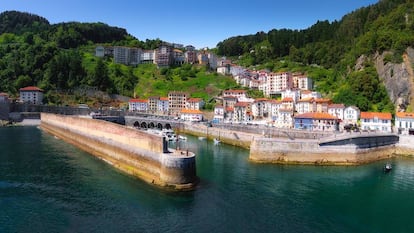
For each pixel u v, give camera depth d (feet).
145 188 168.45
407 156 269.85
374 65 466.70
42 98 599.16
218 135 360.48
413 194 171.53
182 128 436.35
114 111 566.36
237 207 145.79
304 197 162.50
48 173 195.93
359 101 418.51
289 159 234.79
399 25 489.26
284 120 426.51
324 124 356.59
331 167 227.81
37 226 123.95
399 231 127.85
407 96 399.65
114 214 135.33
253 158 239.91
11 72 645.51
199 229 123.24
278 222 131.75
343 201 159.02
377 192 173.99
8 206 142.72
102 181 180.24
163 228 123.44
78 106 597.11
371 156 251.80
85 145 285.64
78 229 121.80
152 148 189.98
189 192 163.53
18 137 345.72
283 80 590.55
